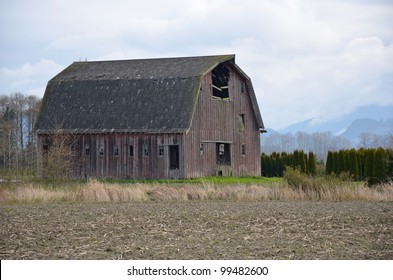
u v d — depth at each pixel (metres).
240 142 110.81
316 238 39.59
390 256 34.09
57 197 67.12
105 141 100.69
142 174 98.25
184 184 82.00
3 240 39.25
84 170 101.62
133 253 34.94
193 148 98.31
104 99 102.94
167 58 109.75
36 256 34.22
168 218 49.44
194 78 99.06
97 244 37.72
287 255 34.31
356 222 46.88
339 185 68.81
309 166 113.38
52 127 103.06
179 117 96.44
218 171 104.44
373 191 68.56
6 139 149.12
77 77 107.88
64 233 41.94
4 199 65.81
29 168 111.06
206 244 37.56
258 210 54.72
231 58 106.25
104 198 66.44
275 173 123.69
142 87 101.75
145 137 98.31
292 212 52.97
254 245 37.22
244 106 112.12
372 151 87.81
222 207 57.66
